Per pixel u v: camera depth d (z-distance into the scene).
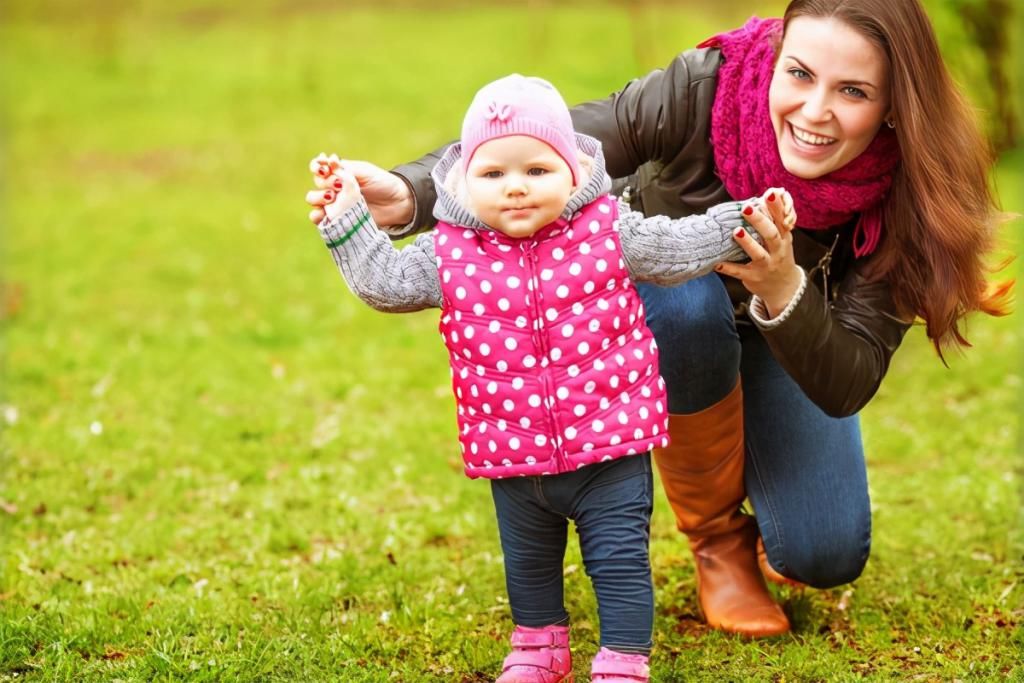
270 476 5.96
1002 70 12.36
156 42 25.53
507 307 3.22
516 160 3.17
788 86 3.40
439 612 4.27
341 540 5.15
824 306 3.39
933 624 4.15
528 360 3.23
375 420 6.77
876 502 5.43
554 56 21.06
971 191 3.43
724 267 3.30
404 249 3.34
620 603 3.32
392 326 8.84
